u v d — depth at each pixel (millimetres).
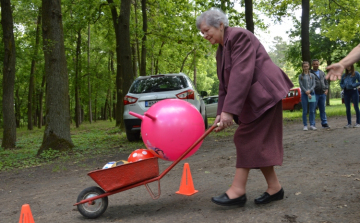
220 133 9883
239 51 2799
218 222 2725
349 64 2021
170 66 29000
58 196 4363
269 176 3057
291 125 11148
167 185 4324
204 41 18469
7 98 11844
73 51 24453
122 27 12320
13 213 3736
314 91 8766
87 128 21359
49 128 8781
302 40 14461
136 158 3396
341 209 2727
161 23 19891
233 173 4613
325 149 5699
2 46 13156
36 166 7219
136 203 3594
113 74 31797
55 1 8883
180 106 3291
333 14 18672
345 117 13383
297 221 2564
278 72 2871
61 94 8898
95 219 3156
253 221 2652
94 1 16234
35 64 25688
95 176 2980
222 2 13977
